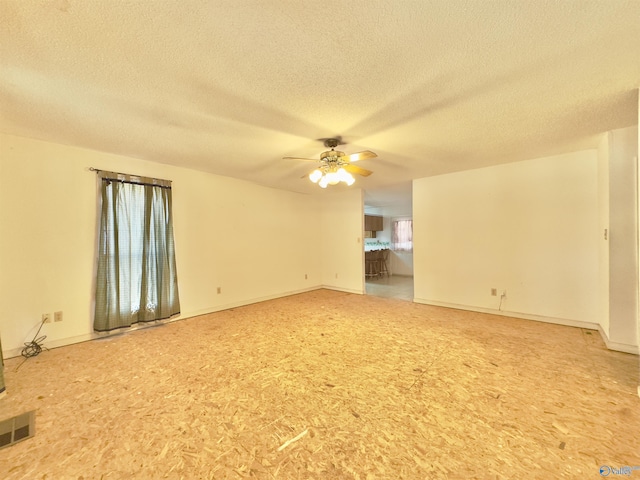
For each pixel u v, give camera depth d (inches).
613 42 58.6
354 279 235.9
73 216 122.3
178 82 72.9
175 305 152.5
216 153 132.3
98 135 109.1
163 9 49.3
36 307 113.2
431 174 181.2
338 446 61.9
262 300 205.2
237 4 48.3
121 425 69.1
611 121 99.7
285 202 225.8
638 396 78.8
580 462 56.7
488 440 63.3
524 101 84.3
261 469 55.8
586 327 136.1
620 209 108.3
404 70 68.4
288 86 75.1
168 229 149.9
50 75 69.1
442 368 97.3
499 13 50.9
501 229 159.8
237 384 87.9
